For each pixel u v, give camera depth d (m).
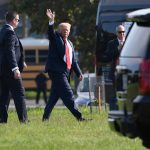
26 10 82.44
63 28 35.78
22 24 110.19
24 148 27.05
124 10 55.06
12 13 34.62
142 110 22.36
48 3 81.50
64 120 36.50
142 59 22.81
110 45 37.25
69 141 28.69
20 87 34.78
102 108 45.84
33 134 30.59
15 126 33.09
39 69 111.06
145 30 23.92
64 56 35.78
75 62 36.28
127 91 23.83
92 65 85.19
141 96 22.48
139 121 22.58
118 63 25.00
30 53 111.19
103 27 55.31
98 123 34.78
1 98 35.25
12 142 28.34
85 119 36.12
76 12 82.00
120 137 29.31
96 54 54.38
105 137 29.88
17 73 34.34
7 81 34.81
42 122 35.25
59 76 35.78
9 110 50.03
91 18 81.38
